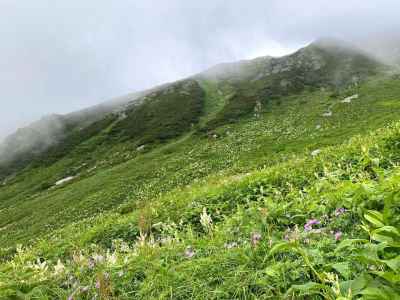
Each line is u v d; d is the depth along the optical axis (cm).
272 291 422
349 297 301
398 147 1358
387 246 383
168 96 15600
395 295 297
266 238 544
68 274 654
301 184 1376
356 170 1077
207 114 12294
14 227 6144
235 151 6731
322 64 16125
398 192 512
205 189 1872
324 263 418
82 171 10069
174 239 694
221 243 607
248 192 1476
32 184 10469
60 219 5431
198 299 446
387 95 8850
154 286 502
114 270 598
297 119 8462
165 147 9169
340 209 621
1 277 688
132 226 1491
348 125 6738
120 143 11575
